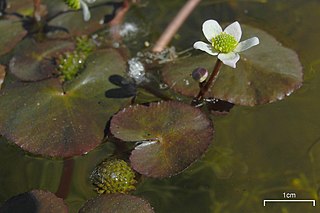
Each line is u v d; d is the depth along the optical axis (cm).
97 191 19
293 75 21
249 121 20
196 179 19
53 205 19
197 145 19
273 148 20
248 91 20
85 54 22
